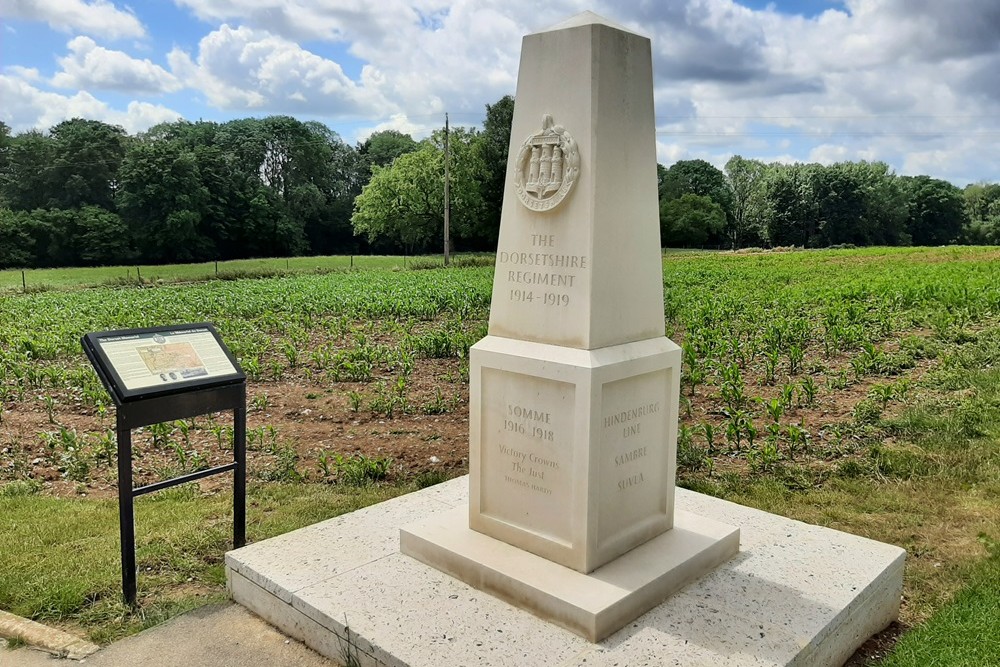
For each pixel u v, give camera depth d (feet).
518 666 11.23
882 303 54.08
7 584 15.16
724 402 30.53
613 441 13.60
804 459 23.25
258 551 15.29
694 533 15.10
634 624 12.46
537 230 13.73
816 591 13.50
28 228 164.96
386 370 38.58
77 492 21.80
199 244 185.37
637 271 13.93
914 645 12.98
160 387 14.57
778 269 104.68
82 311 65.05
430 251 218.79
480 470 15.06
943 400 28.02
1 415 29.66
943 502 19.54
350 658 12.39
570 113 13.00
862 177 211.61
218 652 13.03
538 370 13.51
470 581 13.92
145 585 15.52
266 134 227.20
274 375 37.42
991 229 210.18
